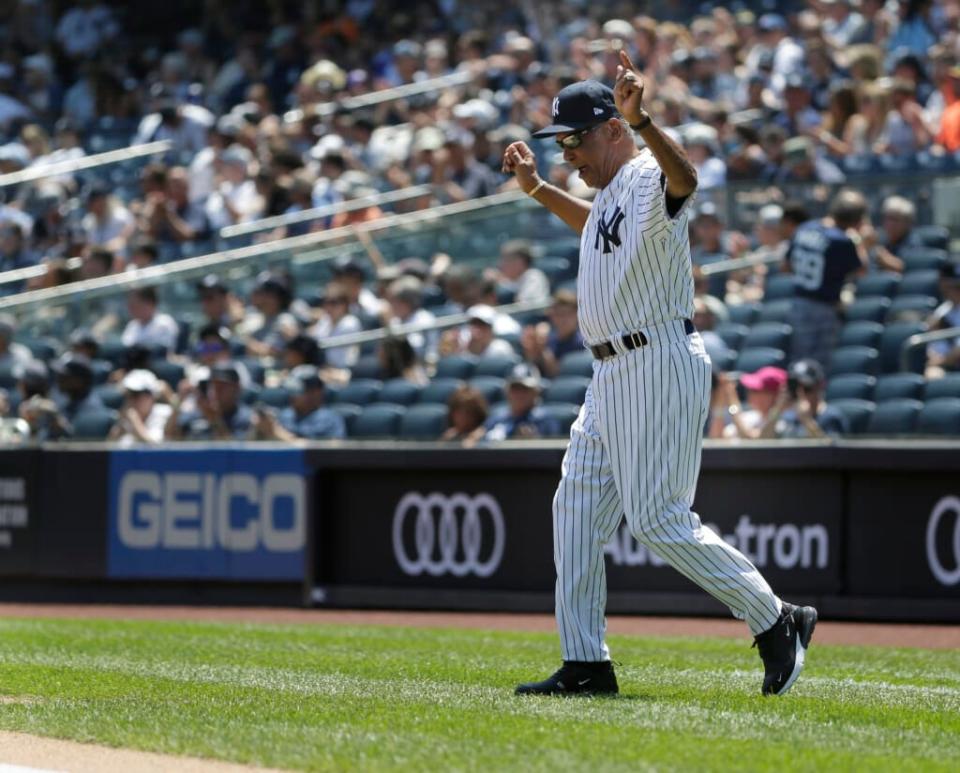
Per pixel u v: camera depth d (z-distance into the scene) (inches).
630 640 1116.5
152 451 1513.3
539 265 1782.7
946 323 1539.1
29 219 2255.2
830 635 1170.6
